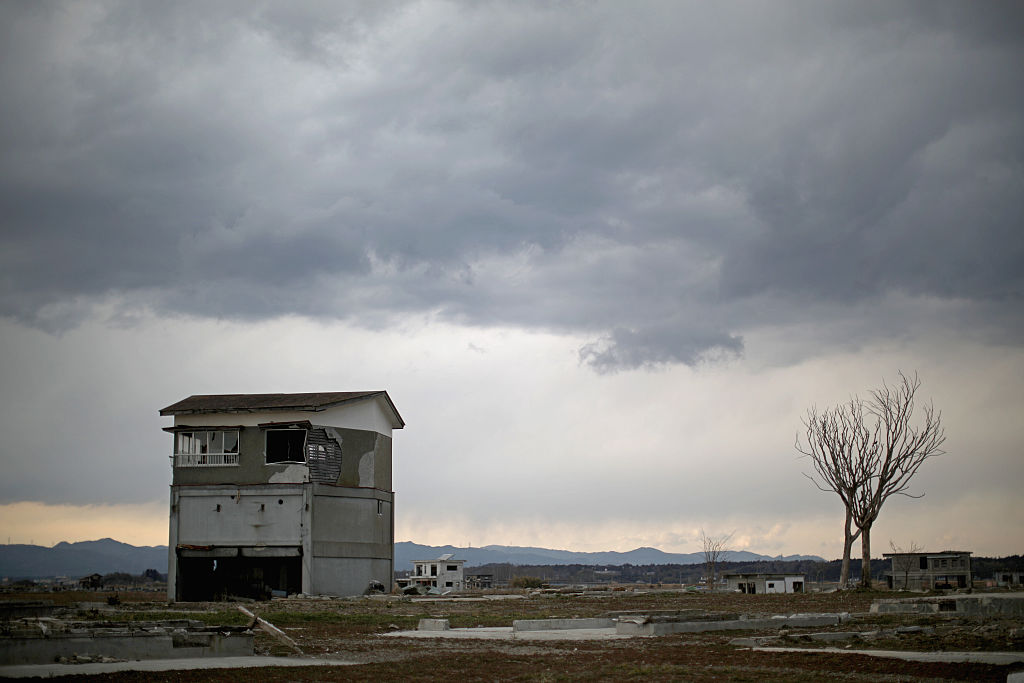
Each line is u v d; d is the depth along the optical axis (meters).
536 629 31.31
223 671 19.64
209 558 57.47
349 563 57.41
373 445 60.41
